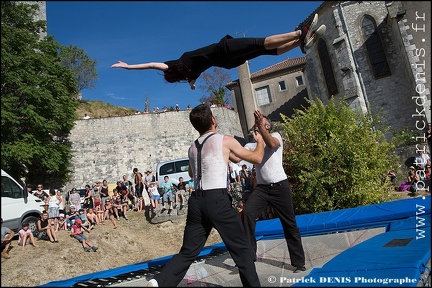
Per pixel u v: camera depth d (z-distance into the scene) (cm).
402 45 1666
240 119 3050
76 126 2656
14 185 981
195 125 343
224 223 313
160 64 351
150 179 1528
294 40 315
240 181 1391
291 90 2931
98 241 1101
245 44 320
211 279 417
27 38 1173
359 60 1917
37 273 858
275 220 630
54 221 1144
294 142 1058
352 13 1948
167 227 1316
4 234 863
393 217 512
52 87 1641
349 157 995
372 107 1869
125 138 2741
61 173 2422
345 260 358
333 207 1030
